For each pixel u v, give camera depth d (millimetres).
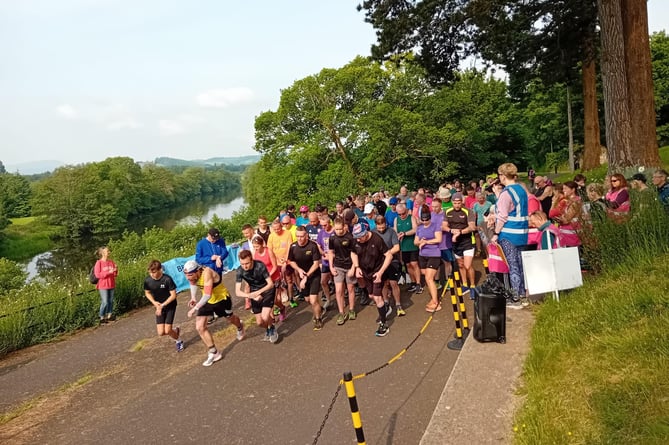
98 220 61906
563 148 53906
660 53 40969
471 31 15344
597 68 32531
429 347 6348
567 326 4941
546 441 3381
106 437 5098
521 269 6594
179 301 12109
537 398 3973
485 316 5367
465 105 34062
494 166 43875
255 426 4914
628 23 12953
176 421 5250
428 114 33219
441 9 14664
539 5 18938
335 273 7684
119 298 11703
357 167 31719
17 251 53281
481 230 8328
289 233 8984
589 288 5840
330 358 6457
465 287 8336
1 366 8406
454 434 3822
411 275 9195
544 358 4551
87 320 10727
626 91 12453
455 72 16672
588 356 4250
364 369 5941
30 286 13602
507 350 5152
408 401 4977
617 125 12539
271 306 7262
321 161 32156
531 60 23812
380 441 4309
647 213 6418
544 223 6332
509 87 46062
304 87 31875
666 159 23625
